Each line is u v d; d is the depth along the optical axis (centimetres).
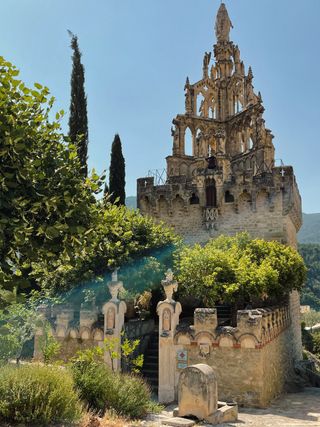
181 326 1900
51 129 1160
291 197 3200
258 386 1725
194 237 3391
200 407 1291
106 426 1072
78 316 2219
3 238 877
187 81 4297
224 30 4616
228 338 1789
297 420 1472
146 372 2091
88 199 1116
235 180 3331
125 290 2283
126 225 2430
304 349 4722
